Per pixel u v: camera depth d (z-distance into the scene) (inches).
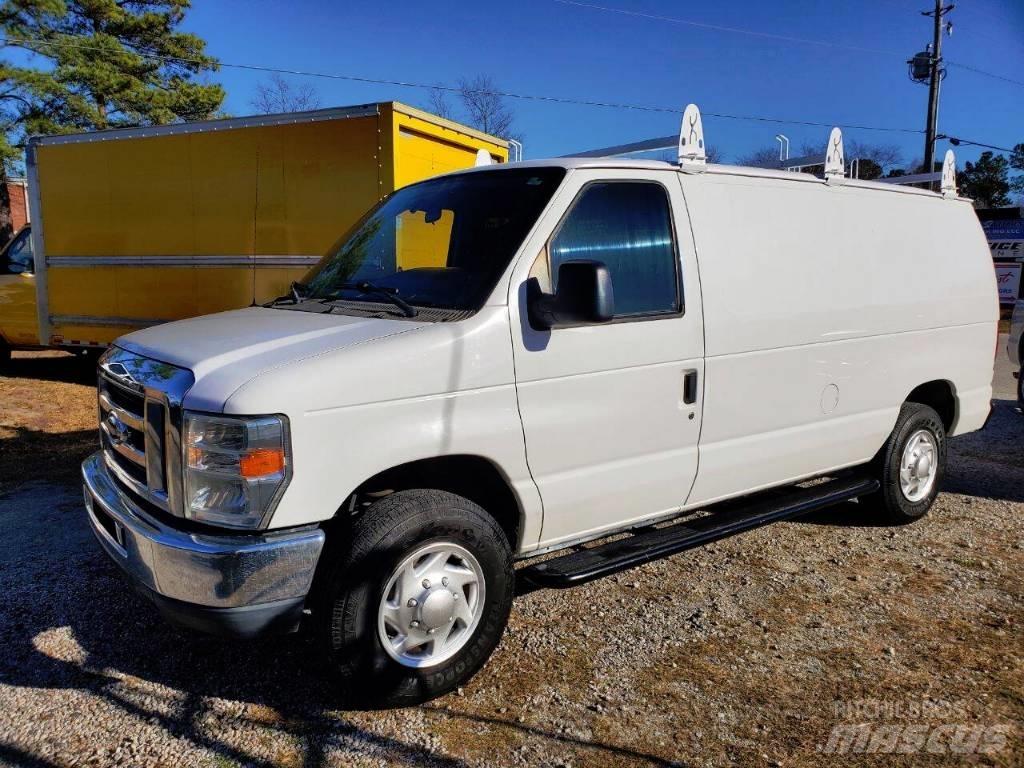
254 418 114.9
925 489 225.6
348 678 126.0
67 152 375.6
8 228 994.7
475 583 135.5
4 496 243.9
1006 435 346.6
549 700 136.0
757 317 171.5
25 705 133.0
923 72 1176.8
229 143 329.7
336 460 120.9
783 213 180.2
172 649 151.3
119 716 130.2
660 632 160.4
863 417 200.8
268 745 123.0
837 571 192.5
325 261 181.6
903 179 233.8
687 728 128.9
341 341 127.7
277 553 117.8
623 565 149.9
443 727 128.0
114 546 135.1
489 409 134.9
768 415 177.0
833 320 187.8
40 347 449.4
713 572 191.0
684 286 159.8
